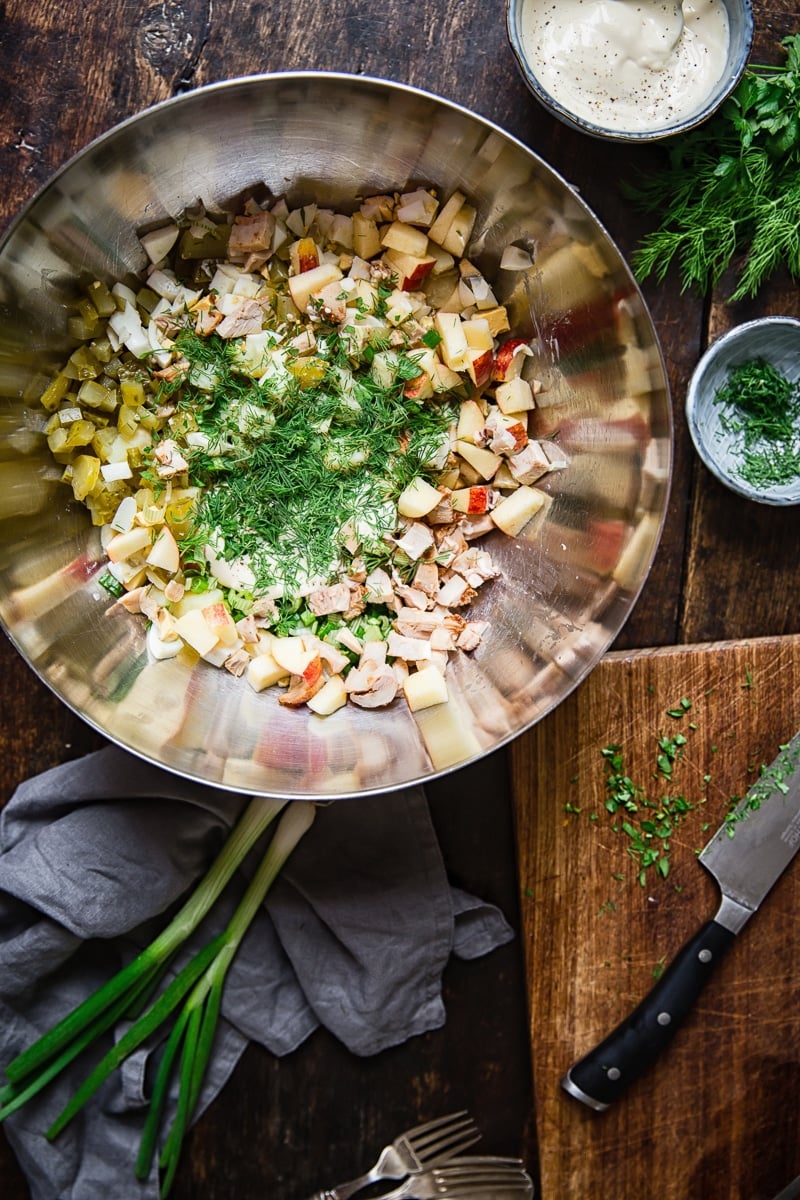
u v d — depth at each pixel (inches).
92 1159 30.9
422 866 31.0
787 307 30.7
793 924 31.1
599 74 29.2
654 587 31.2
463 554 30.1
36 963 30.1
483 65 30.0
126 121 25.9
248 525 29.8
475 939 31.5
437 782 31.6
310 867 31.1
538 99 28.7
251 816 30.2
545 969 31.0
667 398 26.7
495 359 30.0
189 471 29.5
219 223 29.6
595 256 27.1
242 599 29.8
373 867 31.0
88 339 29.3
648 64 29.1
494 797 31.7
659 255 30.4
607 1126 31.2
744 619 31.4
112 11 29.7
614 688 31.0
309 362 29.5
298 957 31.1
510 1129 31.9
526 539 30.1
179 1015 31.2
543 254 28.4
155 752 28.1
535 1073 31.1
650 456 27.3
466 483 30.5
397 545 29.9
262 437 29.5
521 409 29.7
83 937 29.8
